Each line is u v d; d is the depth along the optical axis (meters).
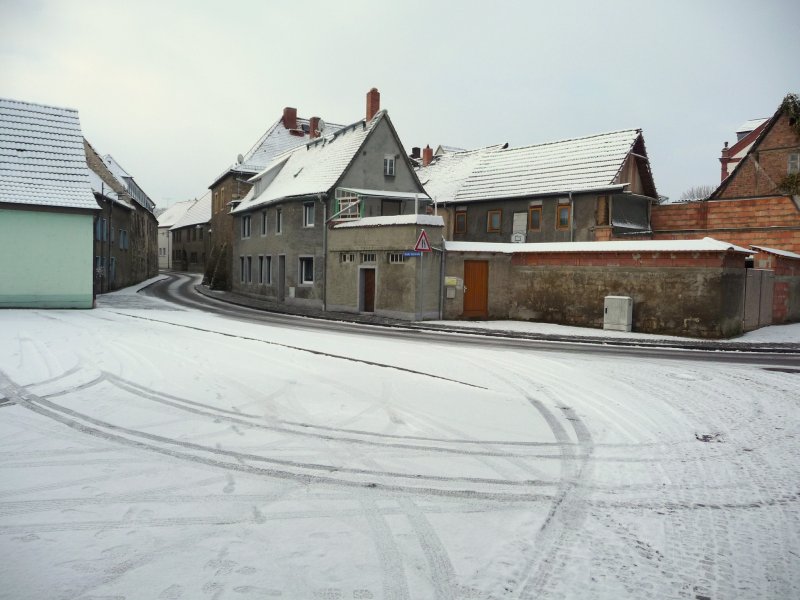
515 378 11.23
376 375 11.02
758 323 21.34
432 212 36.12
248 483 5.73
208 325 19.22
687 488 5.89
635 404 9.36
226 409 8.39
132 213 45.84
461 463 6.46
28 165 25.08
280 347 14.19
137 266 48.91
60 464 6.13
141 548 4.39
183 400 8.82
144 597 3.77
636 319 19.75
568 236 30.38
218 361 12.02
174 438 7.06
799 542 4.76
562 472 6.27
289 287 31.94
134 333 16.09
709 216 28.53
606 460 6.69
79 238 24.55
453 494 5.59
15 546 4.39
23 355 12.16
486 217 34.06
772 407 9.30
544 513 5.21
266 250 35.62
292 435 7.30
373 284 25.22
